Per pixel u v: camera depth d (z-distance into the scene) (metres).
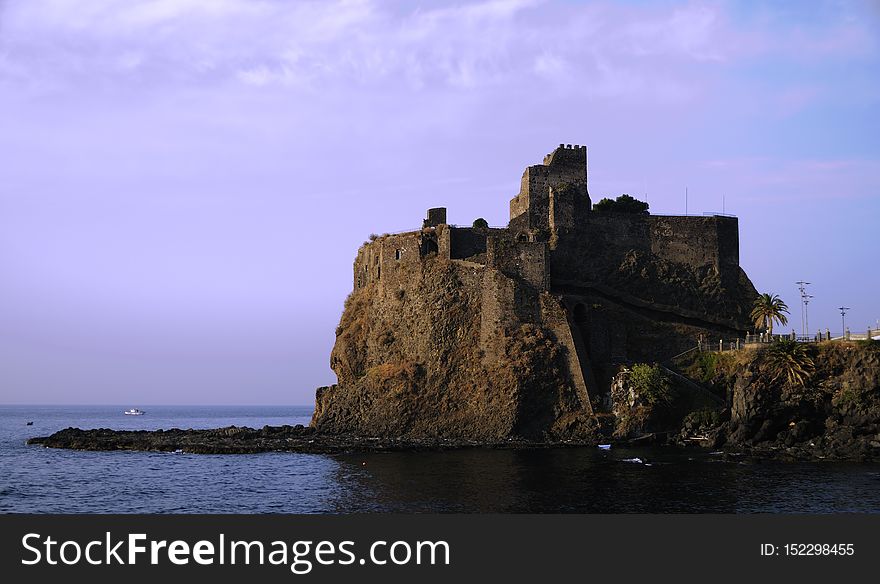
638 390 114.62
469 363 125.12
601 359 125.88
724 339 130.50
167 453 112.44
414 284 133.12
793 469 84.00
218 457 105.31
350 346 139.38
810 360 102.38
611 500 67.06
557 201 137.12
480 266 128.12
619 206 145.75
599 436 113.62
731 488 72.19
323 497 72.00
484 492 71.62
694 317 134.12
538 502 66.62
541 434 117.25
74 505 70.50
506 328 123.50
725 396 115.88
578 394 118.50
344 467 91.62
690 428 110.44
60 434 144.00
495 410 119.25
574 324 125.56
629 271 135.62
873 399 97.44
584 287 134.00
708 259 139.12
